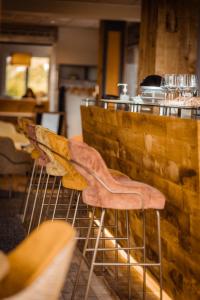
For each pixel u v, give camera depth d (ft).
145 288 15.72
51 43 58.03
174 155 13.55
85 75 59.52
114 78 47.01
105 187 13.51
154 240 16.16
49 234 8.19
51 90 58.29
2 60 59.62
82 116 24.82
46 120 36.58
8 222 24.00
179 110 13.84
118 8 43.45
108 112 19.51
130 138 17.17
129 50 55.31
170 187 14.21
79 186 16.70
